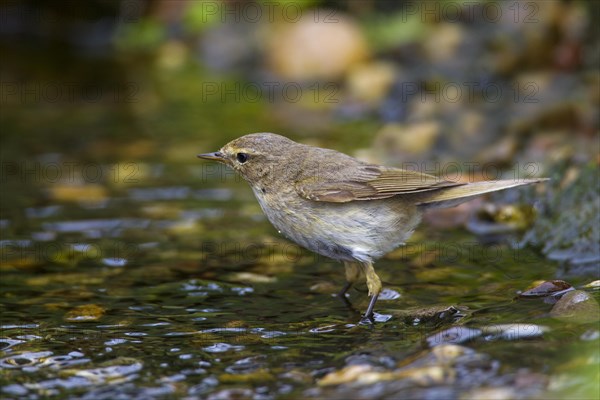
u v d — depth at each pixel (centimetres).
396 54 2178
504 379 742
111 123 1931
